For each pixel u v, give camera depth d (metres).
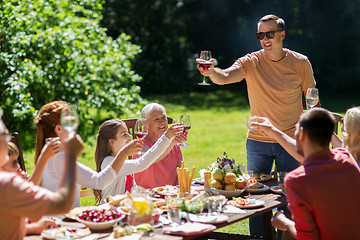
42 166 2.73
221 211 3.22
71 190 2.13
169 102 17.30
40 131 3.18
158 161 4.23
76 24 9.35
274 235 3.73
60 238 2.66
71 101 8.84
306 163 2.61
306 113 2.64
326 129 2.57
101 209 3.07
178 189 3.66
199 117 14.18
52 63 8.73
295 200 2.55
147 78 19.80
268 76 4.51
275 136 3.39
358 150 3.31
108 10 19.00
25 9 8.65
